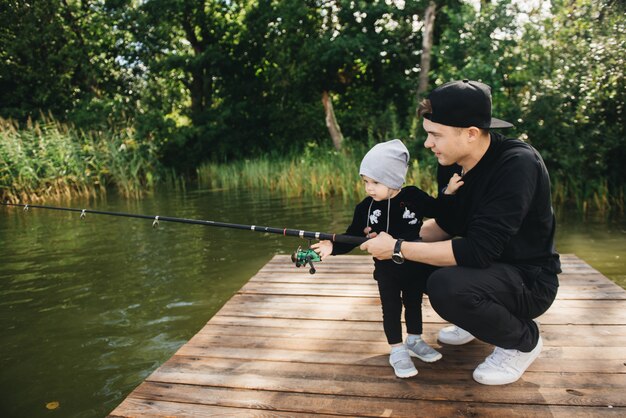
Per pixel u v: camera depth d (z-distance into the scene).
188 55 19.00
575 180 8.32
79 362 3.01
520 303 2.00
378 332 2.72
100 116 16.73
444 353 2.41
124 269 5.01
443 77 11.87
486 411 1.93
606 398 1.99
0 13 17.78
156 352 3.11
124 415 2.00
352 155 12.57
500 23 10.65
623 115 7.88
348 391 2.12
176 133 17.94
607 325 2.70
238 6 20.22
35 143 11.98
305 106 19.56
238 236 6.38
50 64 18.47
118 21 19.31
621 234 5.87
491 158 1.95
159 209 9.28
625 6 8.23
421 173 9.65
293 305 3.20
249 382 2.22
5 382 2.79
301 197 10.00
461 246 1.91
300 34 17.00
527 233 1.95
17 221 8.22
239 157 18.95
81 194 11.74
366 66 17.55
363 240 2.19
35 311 3.89
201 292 4.21
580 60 8.28
